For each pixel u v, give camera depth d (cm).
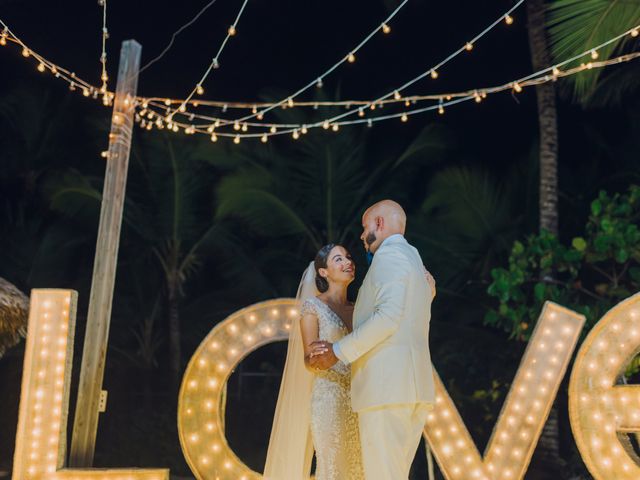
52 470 507
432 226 1328
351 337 408
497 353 1226
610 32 760
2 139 1662
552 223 1108
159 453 1341
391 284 408
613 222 939
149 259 1587
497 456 534
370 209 455
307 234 1481
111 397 1591
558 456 1048
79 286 1563
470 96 643
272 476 487
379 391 407
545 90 1141
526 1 1194
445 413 543
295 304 541
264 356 1720
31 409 513
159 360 1695
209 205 1556
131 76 627
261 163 1419
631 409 516
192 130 706
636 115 1335
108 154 614
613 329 529
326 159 1419
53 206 1484
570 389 527
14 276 1572
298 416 488
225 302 1644
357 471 446
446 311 1347
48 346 523
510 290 957
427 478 1113
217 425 537
